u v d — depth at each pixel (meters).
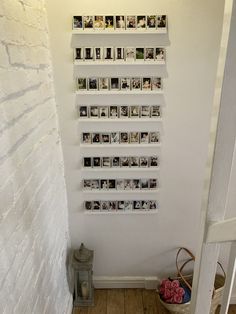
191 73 1.48
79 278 1.84
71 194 1.76
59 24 1.40
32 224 1.13
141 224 1.85
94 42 1.43
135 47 1.44
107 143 1.63
